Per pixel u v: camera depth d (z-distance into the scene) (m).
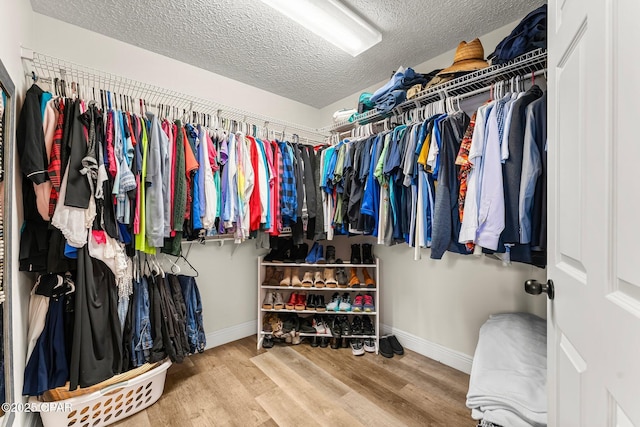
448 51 1.87
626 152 0.39
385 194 1.60
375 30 1.61
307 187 2.04
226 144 1.69
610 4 0.43
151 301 1.56
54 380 1.22
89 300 1.27
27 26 1.32
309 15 1.46
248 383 1.68
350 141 1.94
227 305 2.26
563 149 0.64
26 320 1.23
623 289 0.40
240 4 1.41
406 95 1.69
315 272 2.39
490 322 1.50
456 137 1.31
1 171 0.89
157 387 1.51
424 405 1.48
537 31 1.12
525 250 1.07
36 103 1.10
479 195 1.14
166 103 1.88
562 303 0.63
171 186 1.46
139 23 1.55
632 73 0.38
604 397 0.44
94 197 1.21
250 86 2.34
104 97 1.34
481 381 1.02
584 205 0.52
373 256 2.32
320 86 2.37
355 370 1.83
